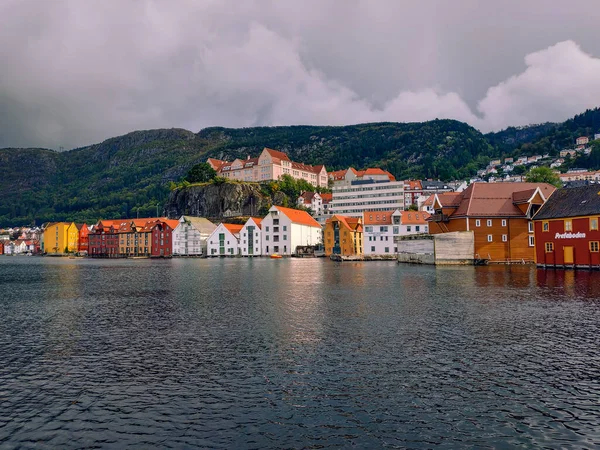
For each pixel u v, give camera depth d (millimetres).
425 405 18297
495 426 16469
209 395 19672
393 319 34875
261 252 195250
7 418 17703
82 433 16406
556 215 82250
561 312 36750
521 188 108188
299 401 18844
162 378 21906
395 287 57031
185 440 15789
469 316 35625
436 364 23281
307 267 108250
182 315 38562
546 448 14945
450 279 66062
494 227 102750
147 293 55625
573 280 60812
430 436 15805
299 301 45625
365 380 21125
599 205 75125
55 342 29359
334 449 15000
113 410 18312
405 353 25297
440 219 109875
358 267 104875
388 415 17422
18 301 49812
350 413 17672
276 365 23547
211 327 33094
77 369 23531
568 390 19656
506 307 39531
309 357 24828
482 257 102375
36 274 97812
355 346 26922
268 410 18047
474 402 18531
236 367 23344
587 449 14859
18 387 20984
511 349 25875
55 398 19625
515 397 18969
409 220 147250
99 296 53469
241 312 39438
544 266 85375
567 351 25328
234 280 72125
